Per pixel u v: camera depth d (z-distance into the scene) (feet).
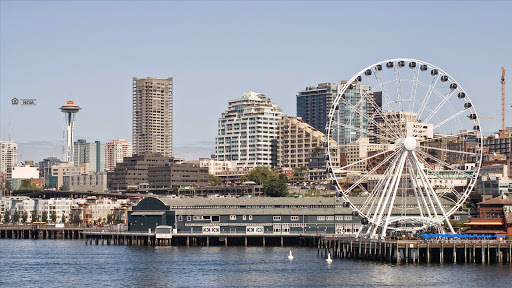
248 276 653.30
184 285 616.80
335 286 591.37
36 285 631.97
